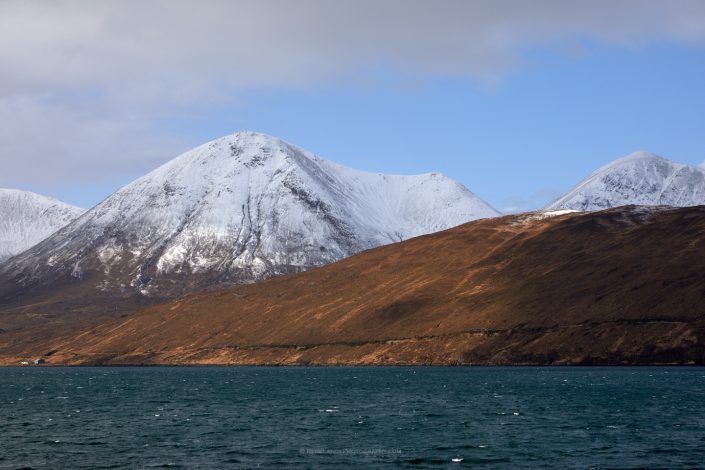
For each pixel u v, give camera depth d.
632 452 85.31
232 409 129.00
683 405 128.62
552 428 102.75
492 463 80.12
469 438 94.69
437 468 78.00
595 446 88.94
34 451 87.00
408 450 87.00
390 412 122.19
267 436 97.06
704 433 97.56
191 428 104.69
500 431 100.38
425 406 130.88
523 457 83.00
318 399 145.50
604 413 118.56
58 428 105.69
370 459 82.19
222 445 90.44
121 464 79.75
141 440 94.31
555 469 77.25
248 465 79.31
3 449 88.31
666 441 91.81
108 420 114.56
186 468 77.81
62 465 79.31
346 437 95.88
